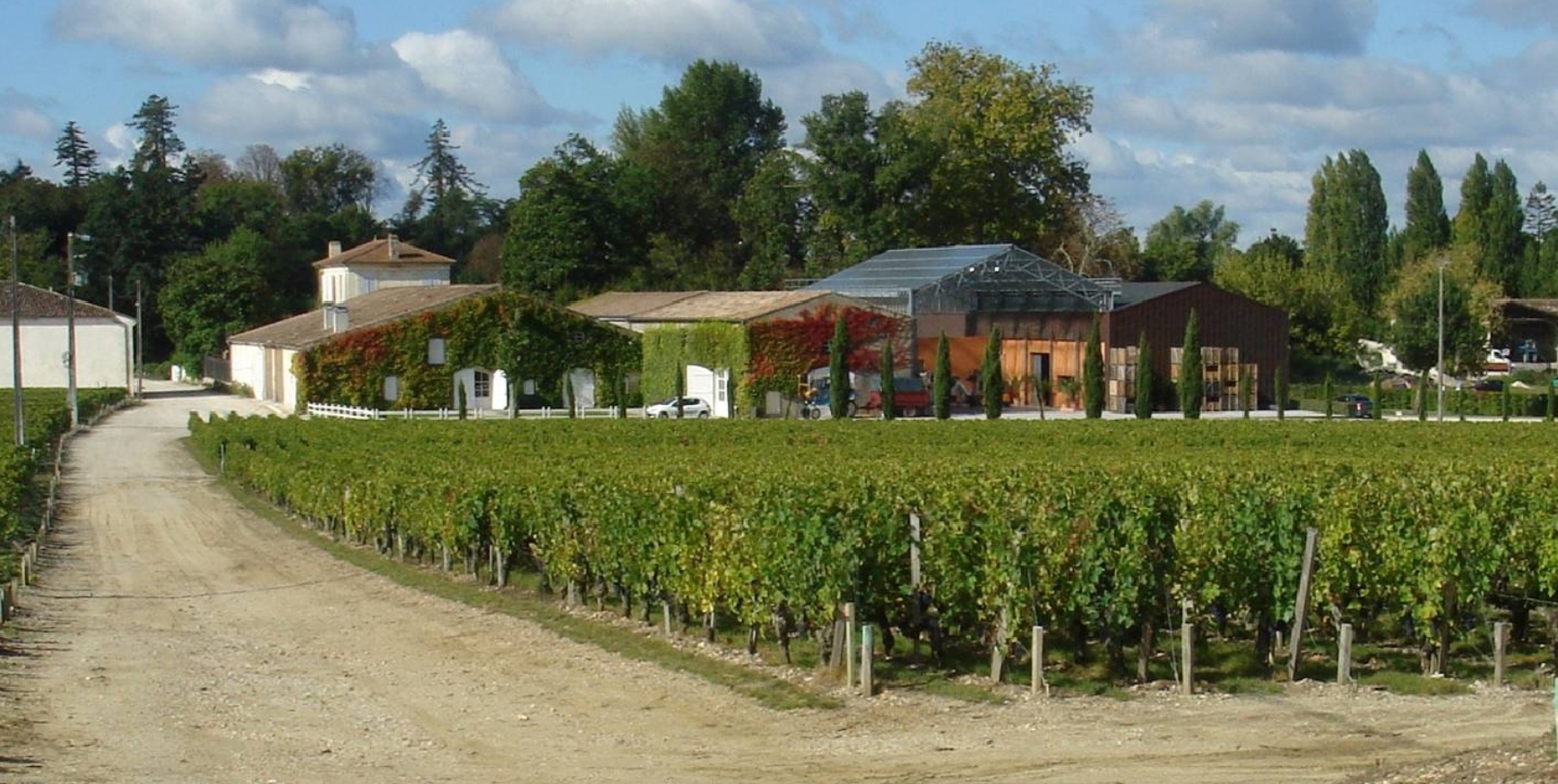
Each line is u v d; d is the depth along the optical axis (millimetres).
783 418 68062
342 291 112812
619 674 18984
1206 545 17984
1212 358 79875
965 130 103250
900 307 79938
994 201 104312
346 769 13766
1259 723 15414
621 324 87875
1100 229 111812
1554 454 37969
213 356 113562
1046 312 81312
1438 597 17984
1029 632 18094
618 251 116562
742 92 135000
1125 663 18688
